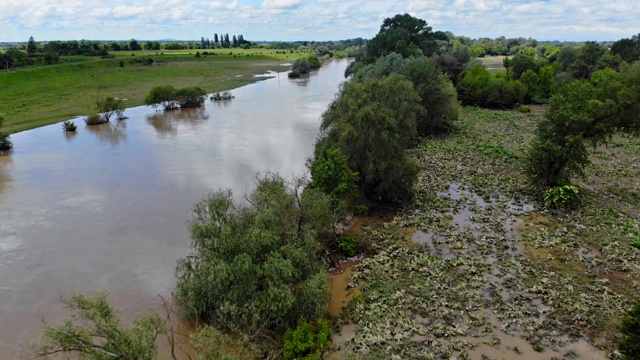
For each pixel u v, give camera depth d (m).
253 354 17.23
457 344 19.11
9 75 103.56
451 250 27.73
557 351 18.84
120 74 125.94
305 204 24.98
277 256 20.17
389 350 18.78
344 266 26.28
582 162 35.09
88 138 59.81
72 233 30.86
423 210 33.97
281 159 48.44
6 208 35.31
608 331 20.02
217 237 20.78
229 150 52.47
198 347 15.75
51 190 39.41
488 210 33.97
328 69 171.62
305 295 20.02
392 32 100.81
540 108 81.75
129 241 29.61
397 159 33.44
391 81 38.22
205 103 89.94
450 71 94.69
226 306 18.22
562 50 107.06
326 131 45.22
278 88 112.94
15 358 19.12
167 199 37.00
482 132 61.50
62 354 18.88
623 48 100.94
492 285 23.67
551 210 33.78
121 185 40.66
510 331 20.11
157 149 53.44
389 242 28.83
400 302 22.27
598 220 31.70
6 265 26.75
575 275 24.62
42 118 71.31
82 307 14.18
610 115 35.94
